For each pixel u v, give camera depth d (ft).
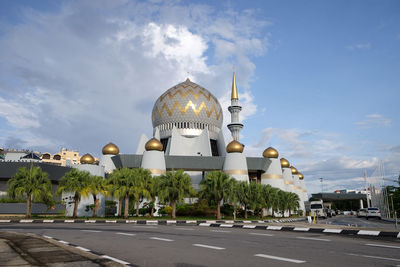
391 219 172.86
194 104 281.33
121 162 227.81
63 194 195.31
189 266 30.66
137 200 160.76
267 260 33.12
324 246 43.62
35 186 146.82
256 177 269.85
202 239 53.26
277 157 260.01
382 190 222.07
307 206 367.45
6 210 173.88
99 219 135.64
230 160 222.28
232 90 311.06
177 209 183.11
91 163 210.59
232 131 298.76
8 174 194.29
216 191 153.99
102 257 33.45
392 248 41.45
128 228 83.10
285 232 67.56
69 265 28.99
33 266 28.43
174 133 259.80
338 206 548.72
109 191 152.76
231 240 51.49
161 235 61.05
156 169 209.46
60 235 62.75
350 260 32.76
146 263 32.42
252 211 211.00
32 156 261.85
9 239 49.83
